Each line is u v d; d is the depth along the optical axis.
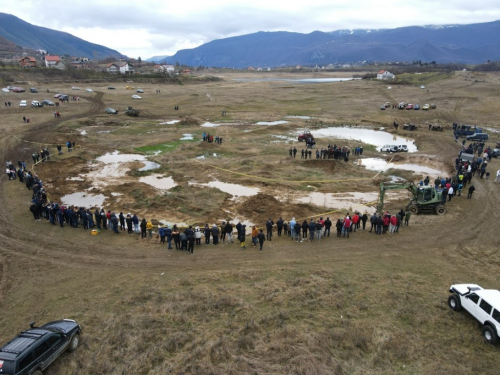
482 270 19.61
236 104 91.50
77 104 83.75
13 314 15.83
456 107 85.31
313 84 145.50
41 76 135.12
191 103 92.06
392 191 34.28
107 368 12.58
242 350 13.47
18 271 19.52
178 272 19.59
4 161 41.38
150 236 23.91
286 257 21.36
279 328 14.61
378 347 13.62
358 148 47.12
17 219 26.28
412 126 63.28
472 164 37.16
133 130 60.31
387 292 17.25
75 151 45.56
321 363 12.69
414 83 138.12
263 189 34.16
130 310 15.93
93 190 33.53
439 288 17.72
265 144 52.16
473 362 12.90
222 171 39.06
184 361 12.84
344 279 18.61
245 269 19.75
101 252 21.81
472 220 26.61
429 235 24.25
